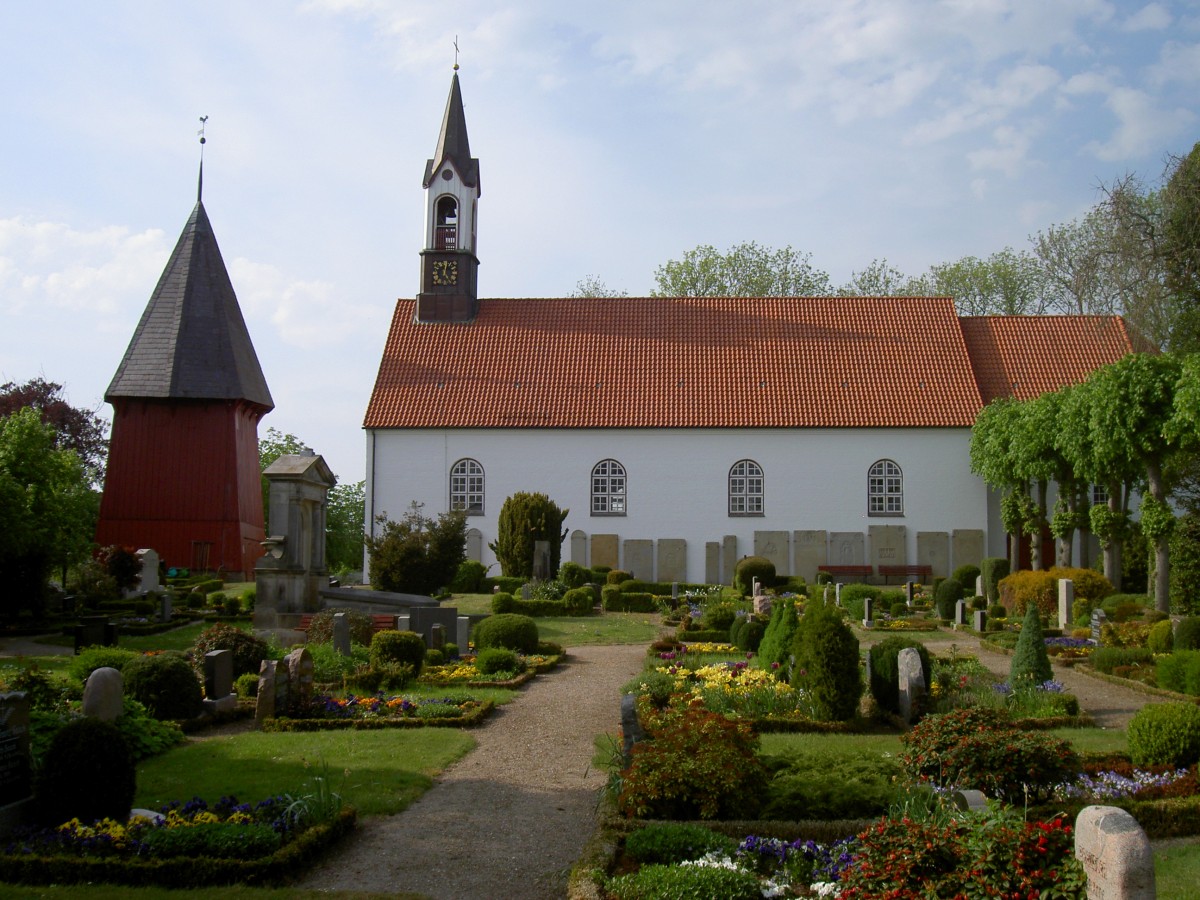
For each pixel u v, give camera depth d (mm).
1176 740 13898
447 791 13891
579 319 55094
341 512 84375
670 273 80688
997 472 44094
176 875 10367
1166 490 39438
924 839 8406
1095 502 49125
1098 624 29156
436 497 50562
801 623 18641
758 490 50094
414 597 31375
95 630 26344
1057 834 8156
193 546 51969
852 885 8578
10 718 11461
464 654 26031
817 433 49906
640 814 11828
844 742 16516
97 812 11453
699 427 49938
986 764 12242
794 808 11773
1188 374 31031
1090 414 35625
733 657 25547
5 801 11352
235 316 55031
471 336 54281
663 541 49688
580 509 50188
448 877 10695
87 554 36156
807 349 52938
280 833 11227
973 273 77625
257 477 56281
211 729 17703
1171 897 9719
